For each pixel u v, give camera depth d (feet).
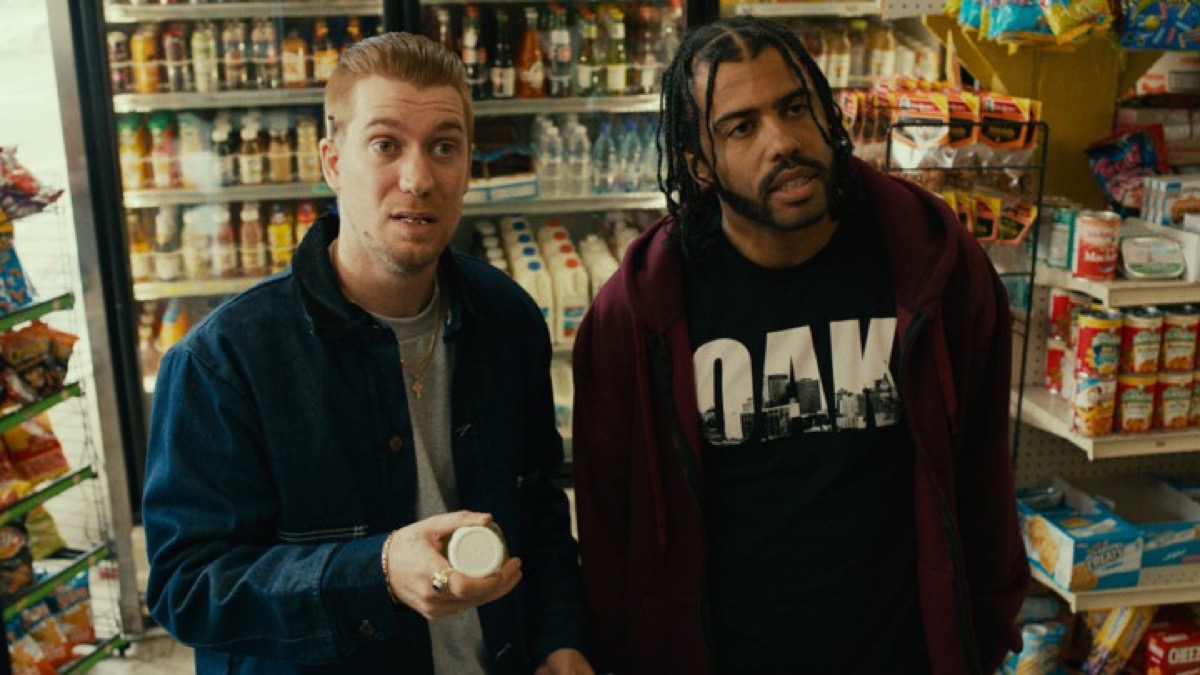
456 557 3.84
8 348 9.14
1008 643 5.69
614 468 5.44
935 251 5.02
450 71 4.38
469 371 4.89
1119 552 8.77
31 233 11.90
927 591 5.12
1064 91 9.39
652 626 5.41
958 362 5.21
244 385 4.45
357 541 4.17
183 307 12.93
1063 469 10.06
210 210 12.37
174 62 11.82
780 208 4.76
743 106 4.72
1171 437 8.54
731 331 5.12
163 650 11.02
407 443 4.69
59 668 9.88
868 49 13.32
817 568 5.09
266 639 4.22
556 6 12.79
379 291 4.62
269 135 12.32
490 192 12.45
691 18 12.35
